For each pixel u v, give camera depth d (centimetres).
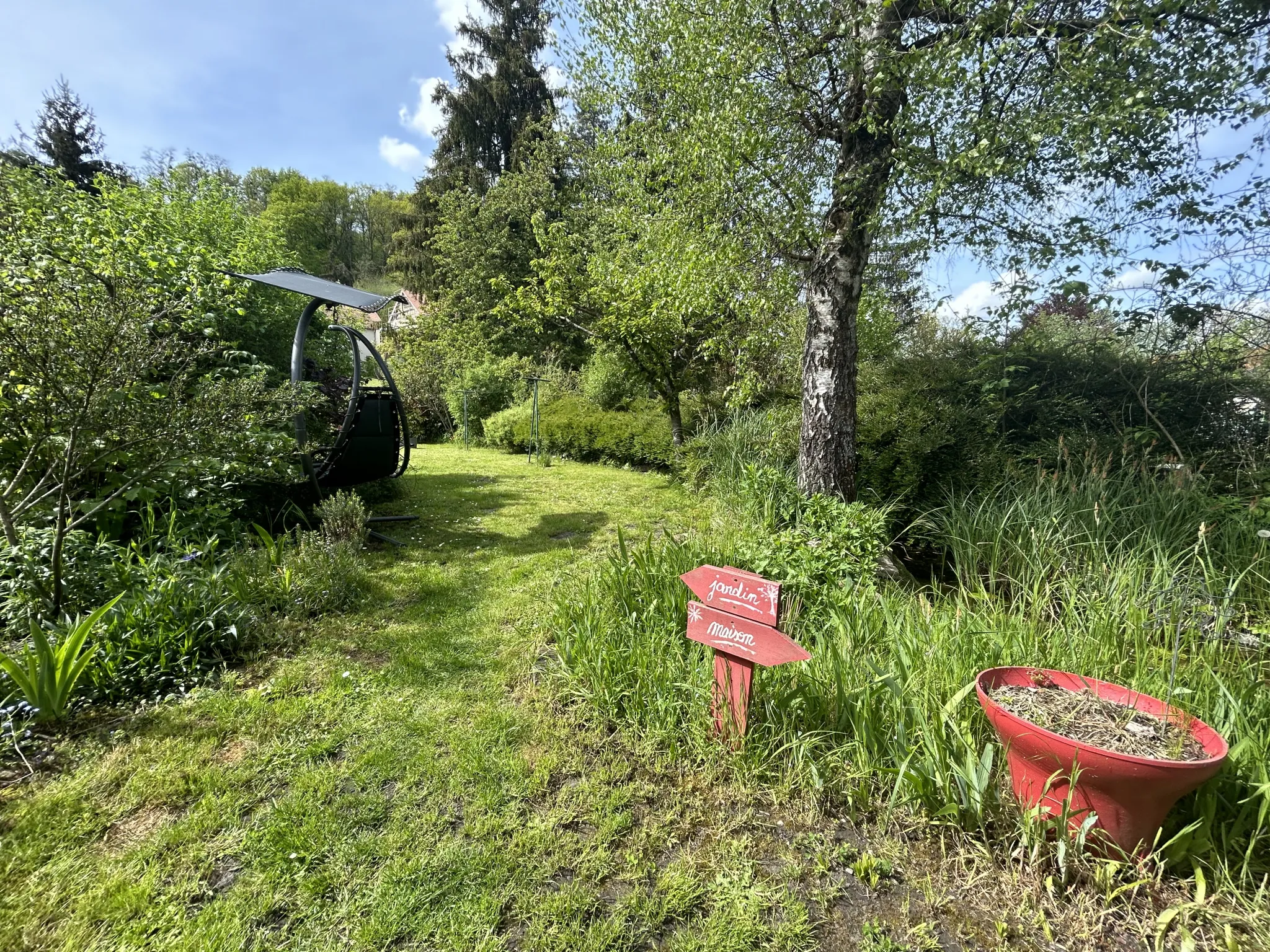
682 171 529
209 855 167
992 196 416
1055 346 584
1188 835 159
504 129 2095
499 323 1836
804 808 191
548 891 159
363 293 505
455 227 1848
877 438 506
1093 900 156
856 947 146
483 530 553
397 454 584
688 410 845
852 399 431
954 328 676
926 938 148
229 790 193
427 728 232
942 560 446
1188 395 497
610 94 639
